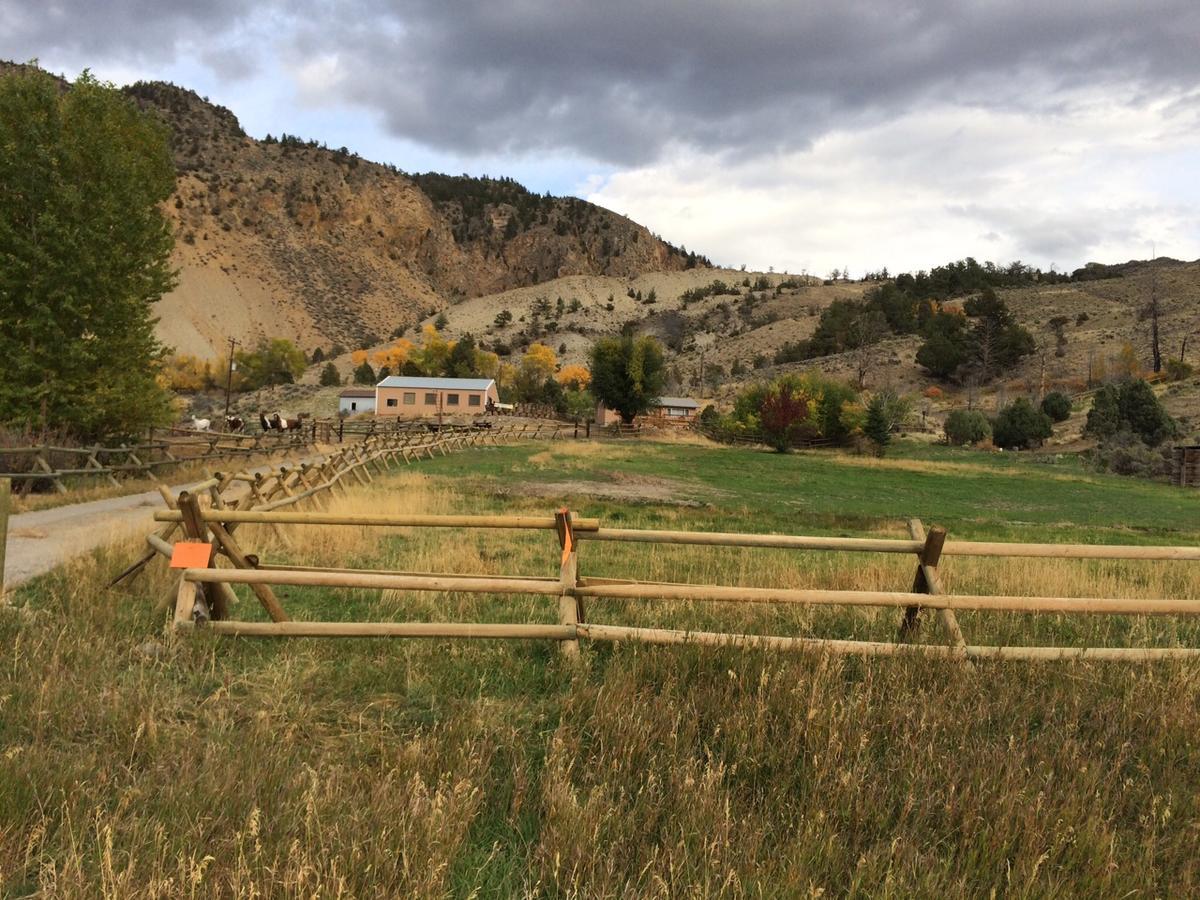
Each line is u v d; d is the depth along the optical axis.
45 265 18.05
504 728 3.83
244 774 3.15
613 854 2.75
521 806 3.16
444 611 6.34
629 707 3.94
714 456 42.44
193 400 108.50
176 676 4.39
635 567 9.33
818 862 2.81
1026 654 5.08
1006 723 4.17
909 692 4.34
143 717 3.57
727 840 2.79
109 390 18.52
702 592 5.09
